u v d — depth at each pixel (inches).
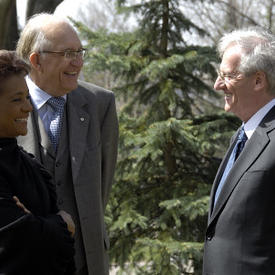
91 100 117.7
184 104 261.7
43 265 69.7
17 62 72.8
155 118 256.5
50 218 73.8
